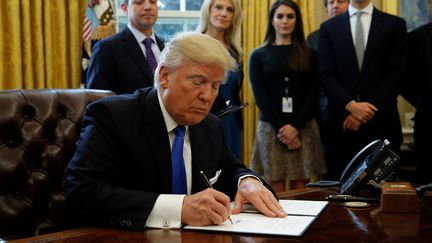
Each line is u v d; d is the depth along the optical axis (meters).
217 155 1.43
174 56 1.21
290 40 3.01
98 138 1.26
